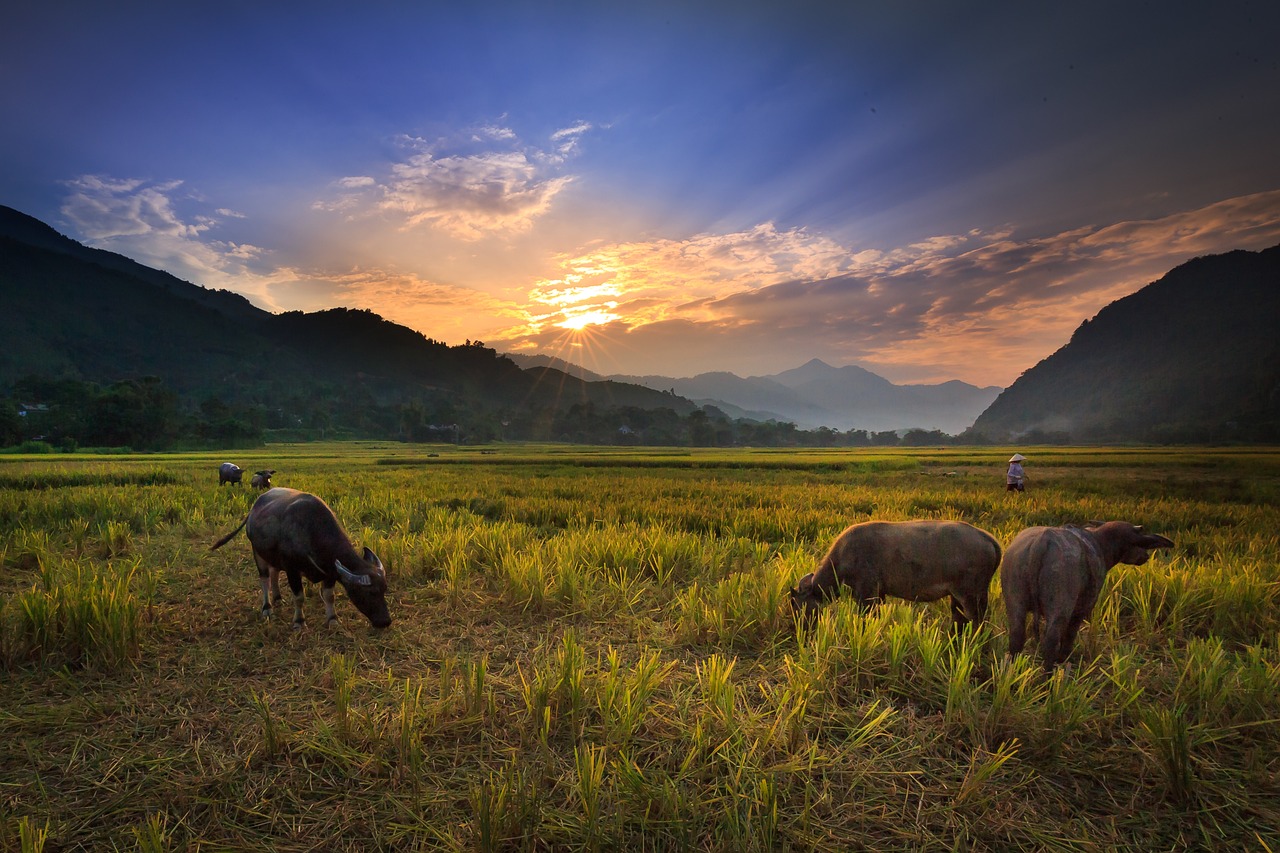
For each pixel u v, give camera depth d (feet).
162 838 8.70
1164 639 17.83
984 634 15.53
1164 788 10.52
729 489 63.31
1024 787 10.64
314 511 18.47
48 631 15.60
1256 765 11.07
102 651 15.31
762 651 16.60
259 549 18.72
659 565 24.43
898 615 16.69
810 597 18.20
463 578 23.56
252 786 10.58
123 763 11.13
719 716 12.37
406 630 18.69
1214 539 31.68
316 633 18.45
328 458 176.86
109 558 27.17
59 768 11.07
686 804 9.66
